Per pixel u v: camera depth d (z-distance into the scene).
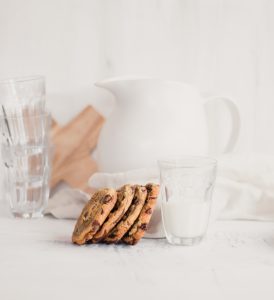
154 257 0.83
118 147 1.04
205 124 1.07
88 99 1.22
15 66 1.23
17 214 1.05
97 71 1.22
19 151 1.04
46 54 1.22
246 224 0.98
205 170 0.87
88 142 1.22
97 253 0.85
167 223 0.88
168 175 0.87
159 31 1.20
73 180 1.23
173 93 1.03
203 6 1.19
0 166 1.24
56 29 1.21
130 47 1.21
